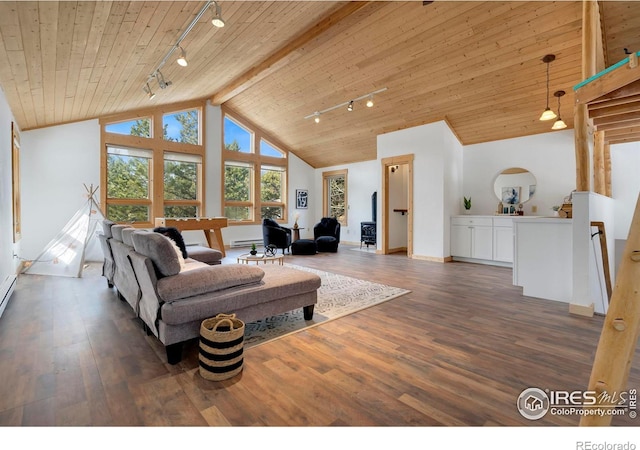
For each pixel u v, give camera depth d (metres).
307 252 6.74
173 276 2.08
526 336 2.41
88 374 1.84
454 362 2.00
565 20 3.52
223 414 1.49
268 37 4.39
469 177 6.34
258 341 2.33
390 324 2.67
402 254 6.84
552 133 5.33
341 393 1.66
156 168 6.71
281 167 8.96
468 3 3.64
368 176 8.36
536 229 3.46
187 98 6.78
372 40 4.50
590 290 2.97
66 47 3.04
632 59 1.92
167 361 2.01
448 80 4.80
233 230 8.01
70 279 4.27
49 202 5.55
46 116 5.00
